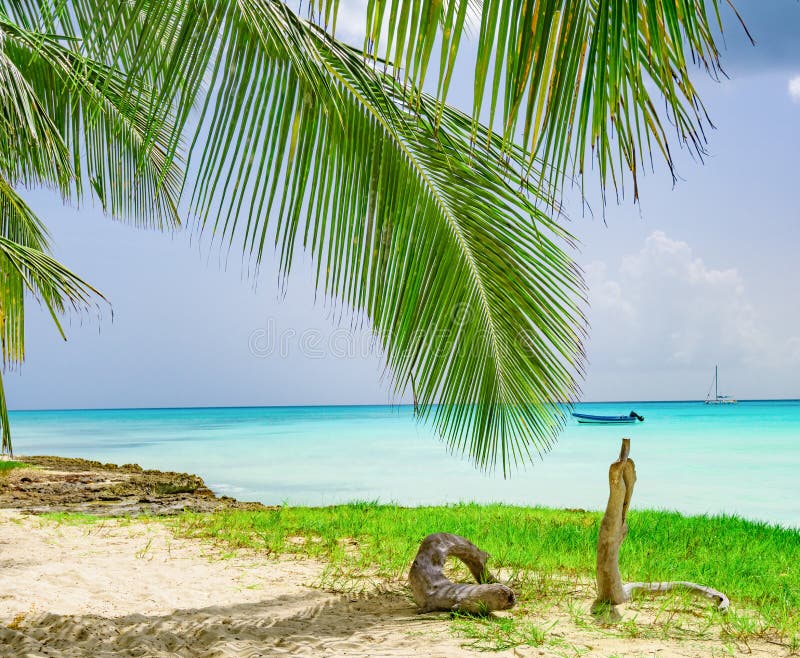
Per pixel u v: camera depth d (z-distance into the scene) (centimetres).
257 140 320
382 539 711
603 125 135
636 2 132
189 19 301
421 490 1631
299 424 6100
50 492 1238
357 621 414
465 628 381
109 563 591
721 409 10606
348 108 331
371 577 548
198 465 2195
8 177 645
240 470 2052
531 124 134
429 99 329
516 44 135
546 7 128
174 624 397
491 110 139
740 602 471
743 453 2767
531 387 378
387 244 347
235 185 320
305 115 324
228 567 586
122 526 810
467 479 1878
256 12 305
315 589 505
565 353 371
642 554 602
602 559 425
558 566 585
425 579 444
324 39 319
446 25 139
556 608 444
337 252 341
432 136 332
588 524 814
